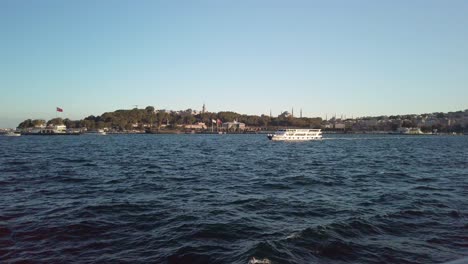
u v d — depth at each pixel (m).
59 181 31.91
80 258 13.09
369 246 14.30
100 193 25.91
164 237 15.39
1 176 34.94
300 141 147.00
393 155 72.81
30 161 52.66
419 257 13.26
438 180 33.91
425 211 20.05
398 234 15.91
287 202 22.78
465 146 114.06
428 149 96.81
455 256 13.38
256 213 19.78
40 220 17.98
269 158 62.88
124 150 86.25
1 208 20.62
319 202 22.81
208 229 16.44
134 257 13.18
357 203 22.48
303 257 13.06
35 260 12.87
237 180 33.38
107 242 14.78
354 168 45.72
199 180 33.22
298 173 39.47
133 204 21.78
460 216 19.00
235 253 13.46
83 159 57.56
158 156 66.19
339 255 13.34
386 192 26.70
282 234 15.74
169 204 21.95
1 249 13.92
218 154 73.12
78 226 16.94
